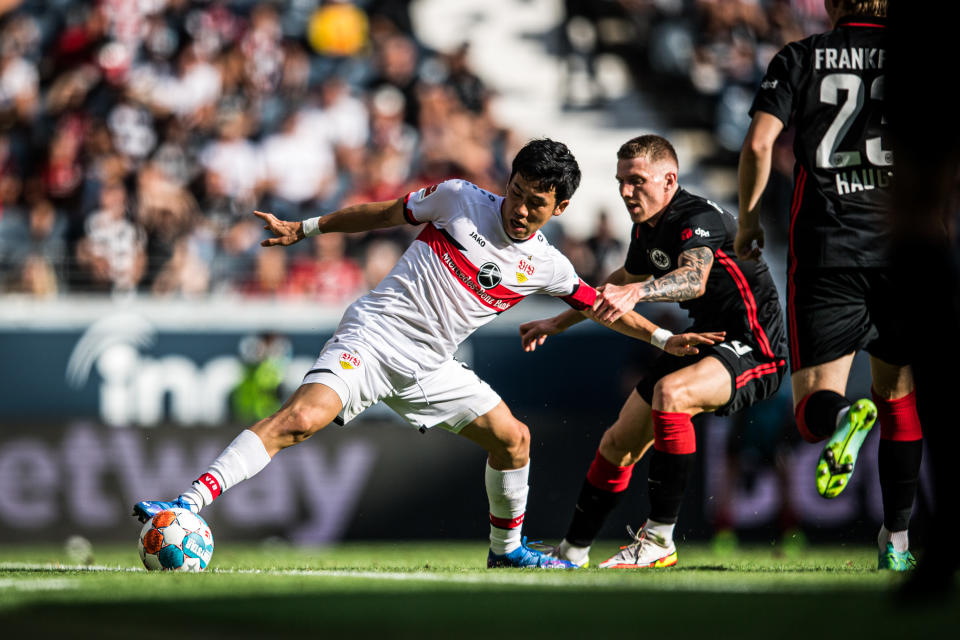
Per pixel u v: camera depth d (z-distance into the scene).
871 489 35.44
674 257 19.52
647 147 19.53
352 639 8.57
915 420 17.44
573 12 58.75
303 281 43.69
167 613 9.99
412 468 35.41
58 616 9.88
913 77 11.98
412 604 10.64
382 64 52.81
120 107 47.88
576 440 35.62
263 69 51.06
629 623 9.36
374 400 17.45
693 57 56.62
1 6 50.59
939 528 9.65
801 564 22.34
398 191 49.69
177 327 38.53
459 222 17.14
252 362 38.56
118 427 33.94
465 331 17.64
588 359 39.72
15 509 33.25
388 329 17.31
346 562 24.30
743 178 16.50
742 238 17.02
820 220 16.14
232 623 9.40
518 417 35.50
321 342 39.31
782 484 34.78
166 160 47.66
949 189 12.38
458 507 35.59
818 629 8.94
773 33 57.34
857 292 16.09
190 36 50.91
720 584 12.96
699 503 34.81
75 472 33.66
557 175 16.41
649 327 18.41
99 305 39.72
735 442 34.88
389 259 45.12
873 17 16.53
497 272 17.28
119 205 44.06
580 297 18.25
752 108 16.58
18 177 46.78
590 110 56.56
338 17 53.41
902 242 12.41
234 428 34.66
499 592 11.79
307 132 49.44
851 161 16.12
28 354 37.69
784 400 34.84
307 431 16.70
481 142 52.28
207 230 45.50
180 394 38.34
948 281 12.41
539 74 57.66
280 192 48.34
